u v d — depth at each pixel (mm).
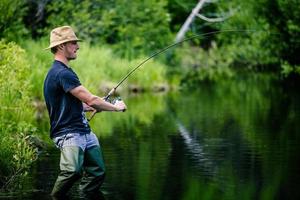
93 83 28906
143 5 40281
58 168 13867
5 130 14984
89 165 12000
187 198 11336
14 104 17875
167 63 43000
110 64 33094
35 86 24438
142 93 31625
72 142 11703
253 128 18938
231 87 33062
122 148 16234
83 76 28656
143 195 11594
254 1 38594
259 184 12219
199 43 51719
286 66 38469
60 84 11703
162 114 23078
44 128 19406
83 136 11836
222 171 13406
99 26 37812
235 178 12766
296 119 20391
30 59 27172
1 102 17359
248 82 35531
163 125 20250
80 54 31547
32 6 36156
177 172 13398
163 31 41594
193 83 36375
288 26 36344
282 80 35750
